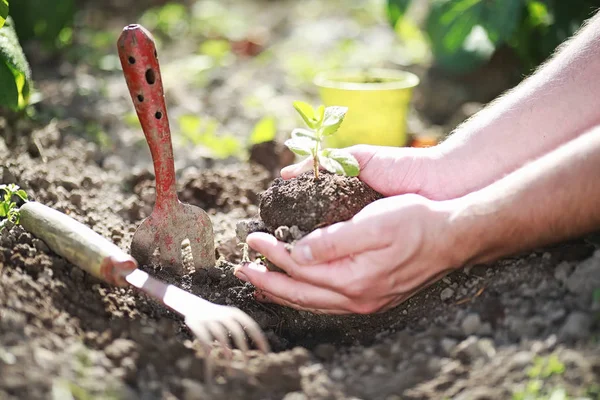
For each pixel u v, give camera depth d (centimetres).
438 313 78
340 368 71
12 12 148
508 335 71
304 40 216
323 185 80
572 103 84
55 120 124
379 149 86
